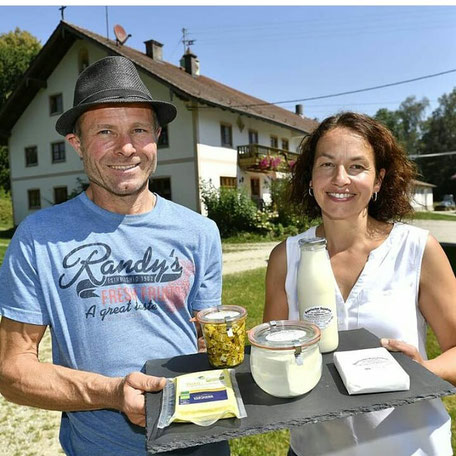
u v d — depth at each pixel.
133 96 1.65
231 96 24.44
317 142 1.72
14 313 1.53
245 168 21.80
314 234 1.88
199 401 1.14
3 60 42.19
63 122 1.72
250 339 1.24
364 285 1.66
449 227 21.33
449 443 1.57
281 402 1.18
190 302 1.79
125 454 1.62
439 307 1.62
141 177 1.69
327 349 1.44
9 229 24.59
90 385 1.37
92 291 1.59
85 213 1.67
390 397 1.17
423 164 64.38
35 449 3.39
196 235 1.78
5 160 39.81
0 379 1.50
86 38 19.59
